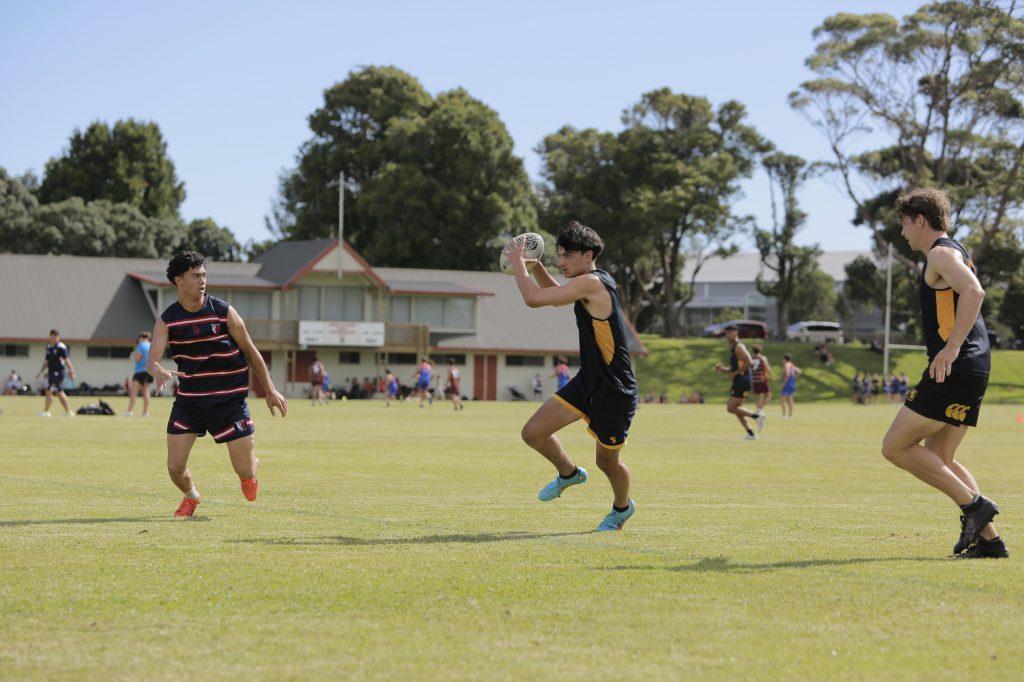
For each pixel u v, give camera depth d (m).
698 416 57.50
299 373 91.69
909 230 10.66
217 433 13.24
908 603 8.47
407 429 38.16
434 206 113.25
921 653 7.09
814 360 110.81
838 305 161.25
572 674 6.60
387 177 112.06
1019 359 112.88
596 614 8.06
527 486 18.03
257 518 13.34
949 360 10.22
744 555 10.66
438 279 101.06
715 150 132.62
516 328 99.69
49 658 6.89
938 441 10.96
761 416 36.81
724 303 189.75
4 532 11.89
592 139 131.62
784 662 6.87
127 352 87.94
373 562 10.09
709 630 7.62
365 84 120.62
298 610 8.15
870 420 53.28
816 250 139.88
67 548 10.78
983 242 108.00
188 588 8.88
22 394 81.19
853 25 105.00
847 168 110.88
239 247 140.75
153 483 17.50
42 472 19.33
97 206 128.75
